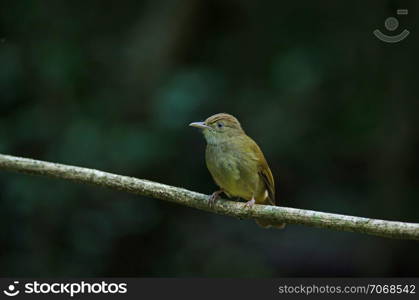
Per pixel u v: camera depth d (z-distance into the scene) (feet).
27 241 40.60
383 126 45.44
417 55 44.21
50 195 40.24
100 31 47.24
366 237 48.06
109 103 44.52
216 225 47.91
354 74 45.50
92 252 41.70
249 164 27.09
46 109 42.88
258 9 48.16
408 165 45.29
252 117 46.09
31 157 41.91
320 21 46.32
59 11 45.29
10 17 43.93
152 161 42.55
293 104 46.06
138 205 43.21
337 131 46.34
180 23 48.21
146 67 46.42
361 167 47.62
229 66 48.14
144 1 49.11
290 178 47.57
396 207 45.11
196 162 45.37
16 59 43.21
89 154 40.88
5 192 39.60
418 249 45.42
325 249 50.11
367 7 45.19
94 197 41.83
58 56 43.29
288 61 45.09
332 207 47.14
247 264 46.06
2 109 43.11
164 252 45.75
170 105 42.55
